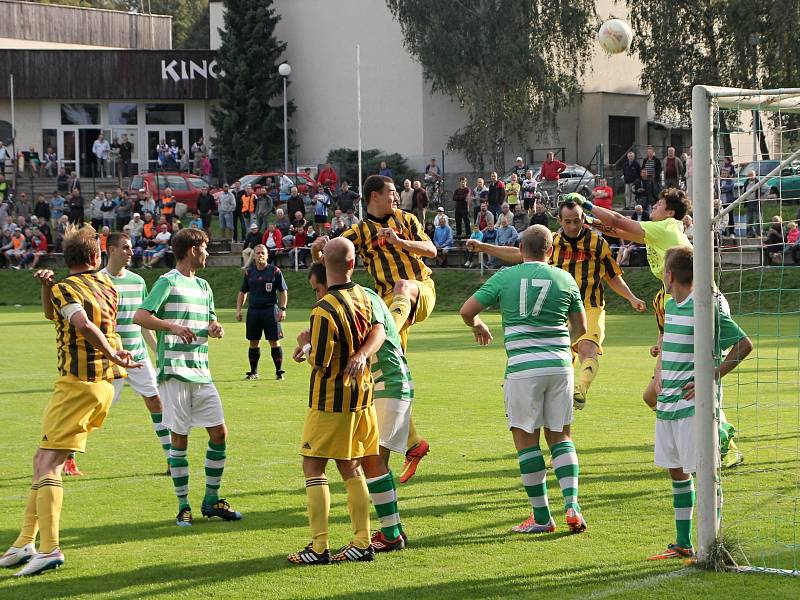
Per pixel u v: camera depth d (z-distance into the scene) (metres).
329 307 10.79
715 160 11.30
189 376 12.75
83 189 82.31
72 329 11.62
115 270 15.56
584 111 85.50
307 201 67.19
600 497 13.64
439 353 33.00
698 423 10.66
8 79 89.44
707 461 10.63
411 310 14.26
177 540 11.99
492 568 10.66
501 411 21.08
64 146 91.75
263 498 14.03
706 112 10.66
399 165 79.38
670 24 72.69
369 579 10.35
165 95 89.56
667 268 11.19
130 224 64.12
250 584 10.26
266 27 84.50
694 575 10.30
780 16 65.56
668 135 87.69
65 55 89.31
